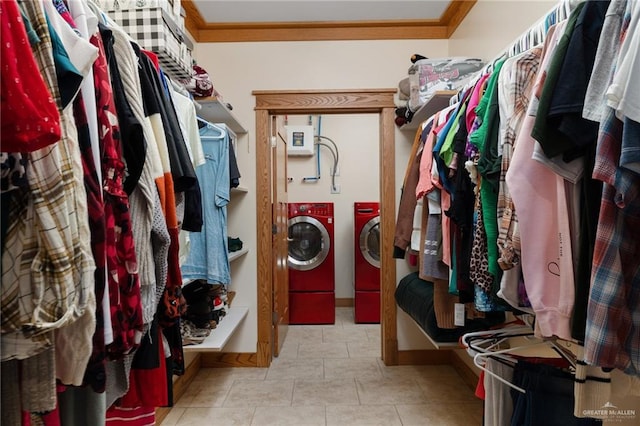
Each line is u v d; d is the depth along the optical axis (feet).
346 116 13.17
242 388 6.98
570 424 3.21
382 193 8.21
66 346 2.05
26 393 1.94
